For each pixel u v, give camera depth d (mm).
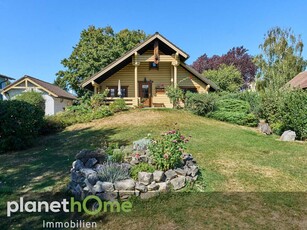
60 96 25672
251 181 5840
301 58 26328
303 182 5891
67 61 33781
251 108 15781
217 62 42156
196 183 5625
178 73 20531
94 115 15141
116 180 5070
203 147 8688
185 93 18328
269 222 4105
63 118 14602
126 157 6008
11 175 6492
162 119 13648
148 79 20688
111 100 18766
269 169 6680
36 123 10695
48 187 5578
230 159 7441
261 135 11742
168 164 5594
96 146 9297
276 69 25922
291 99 11680
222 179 5922
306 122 10805
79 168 5543
